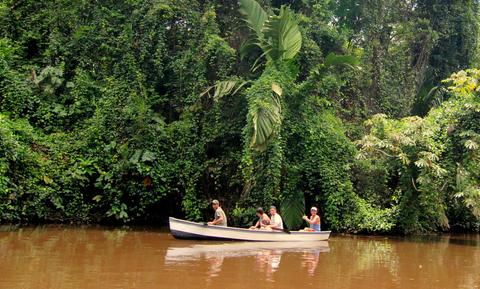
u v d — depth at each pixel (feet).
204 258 32.96
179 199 55.57
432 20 77.56
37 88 55.88
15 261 29.27
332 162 52.42
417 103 69.87
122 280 25.27
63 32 60.13
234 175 53.93
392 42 76.13
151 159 51.39
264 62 59.21
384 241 47.88
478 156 48.80
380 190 55.21
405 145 49.42
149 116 53.83
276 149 49.21
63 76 57.82
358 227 51.19
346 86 65.67
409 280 28.63
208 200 54.49
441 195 50.39
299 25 61.87
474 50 81.76
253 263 31.71
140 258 32.14
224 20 61.31
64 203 50.78
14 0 60.85
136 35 57.77
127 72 56.24
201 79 55.06
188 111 55.06
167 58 57.41
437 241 49.49
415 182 50.62
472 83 48.60
